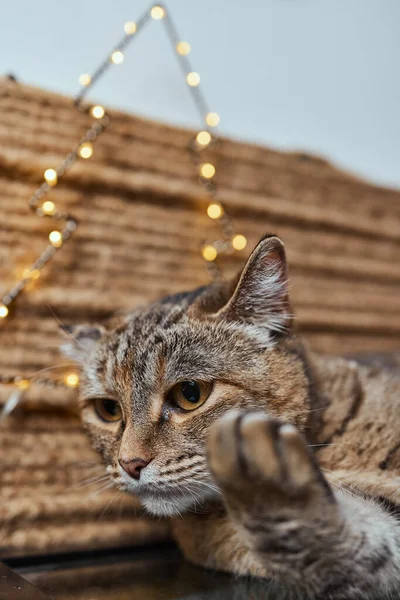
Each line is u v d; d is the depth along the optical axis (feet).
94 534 1.57
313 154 2.03
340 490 1.28
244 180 1.90
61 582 1.32
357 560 1.17
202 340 1.34
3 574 1.23
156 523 1.62
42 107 1.66
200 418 1.31
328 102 2.35
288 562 1.13
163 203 1.80
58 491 1.58
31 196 1.64
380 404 1.46
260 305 1.37
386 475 1.35
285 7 2.29
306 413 1.35
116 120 1.75
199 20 2.15
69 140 1.69
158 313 1.44
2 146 1.61
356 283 2.05
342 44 2.38
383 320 2.06
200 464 1.29
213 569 1.41
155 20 2.08
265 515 1.07
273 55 2.27
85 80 1.71
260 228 1.92
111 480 1.39
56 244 1.63
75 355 1.54
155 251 1.78
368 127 2.43
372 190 2.10
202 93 2.15
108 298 1.70
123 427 1.39
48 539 1.53
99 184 1.71
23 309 1.62
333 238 2.02
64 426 1.62
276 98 2.27
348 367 1.57
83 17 2.00
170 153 1.81
